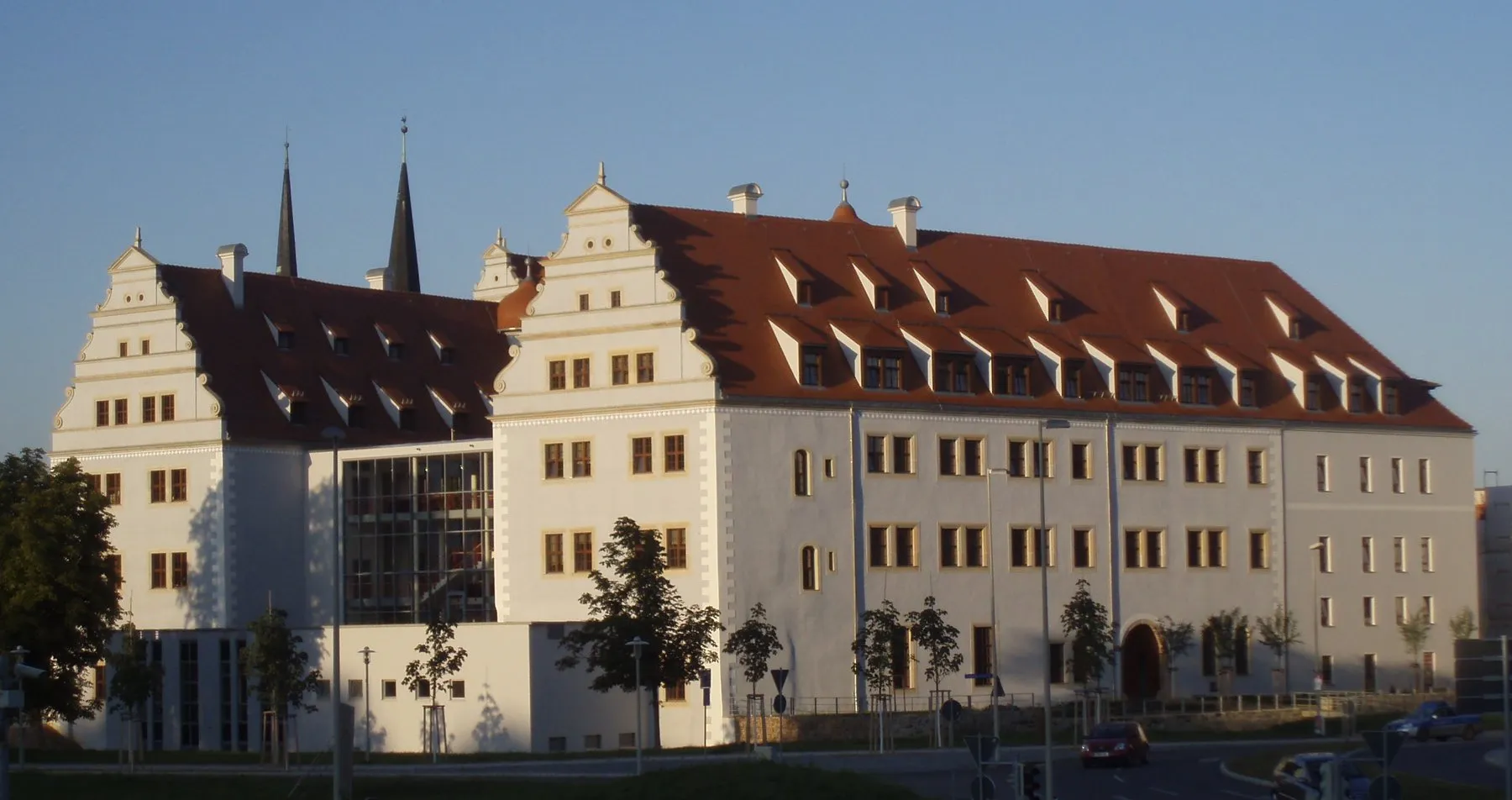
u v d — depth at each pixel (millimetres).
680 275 106062
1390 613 128500
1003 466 111375
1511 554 154750
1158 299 125625
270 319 124875
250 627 99500
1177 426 118938
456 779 74562
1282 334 129625
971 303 116125
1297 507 124312
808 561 103812
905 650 106188
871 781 64688
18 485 103125
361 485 120625
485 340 136625
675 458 103062
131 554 121250
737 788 63062
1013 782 55688
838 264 112812
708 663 99875
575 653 95812
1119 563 115625
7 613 100875
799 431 104250
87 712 105688
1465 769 77875
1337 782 45812
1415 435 131000
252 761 97938
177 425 120062
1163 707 114812
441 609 117000
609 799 64500
